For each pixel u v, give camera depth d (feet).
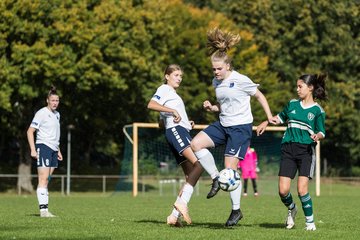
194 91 361.51
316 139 80.74
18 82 269.23
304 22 407.03
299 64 416.46
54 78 272.51
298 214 116.16
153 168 305.53
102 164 443.32
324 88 82.48
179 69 86.02
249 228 84.23
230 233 75.46
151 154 304.50
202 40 366.84
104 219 100.42
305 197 82.43
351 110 407.44
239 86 80.74
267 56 399.65
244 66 373.40
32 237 71.26
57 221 94.38
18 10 268.82
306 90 81.82
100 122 325.42
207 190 281.74
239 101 81.00
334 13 412.98
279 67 410.52
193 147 81.92
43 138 106.83
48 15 273.95
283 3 414.82
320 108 81.82
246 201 186.19
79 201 189.47
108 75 281.74
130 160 282.77
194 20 379.14
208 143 81.97
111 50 283.38
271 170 321.73
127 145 284.20
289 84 408.26
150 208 145.48
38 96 279.28
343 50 412.98
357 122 407.85
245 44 379.76
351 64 419.74
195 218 107.96
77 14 278.67
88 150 379.76
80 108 306.14
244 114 81.25
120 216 111.86
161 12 320.70
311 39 405.80
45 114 106.73
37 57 265.54
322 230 82.17
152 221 95.61
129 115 331.36
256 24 419.13
